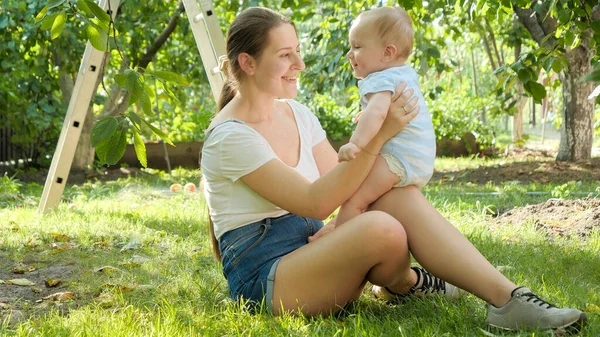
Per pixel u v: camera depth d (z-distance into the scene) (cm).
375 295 332
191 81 1355
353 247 277
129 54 1254
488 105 1692
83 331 274
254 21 294
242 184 299
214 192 306
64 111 1174
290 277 288
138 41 1251
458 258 274
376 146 278
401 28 288
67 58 1114
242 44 296
